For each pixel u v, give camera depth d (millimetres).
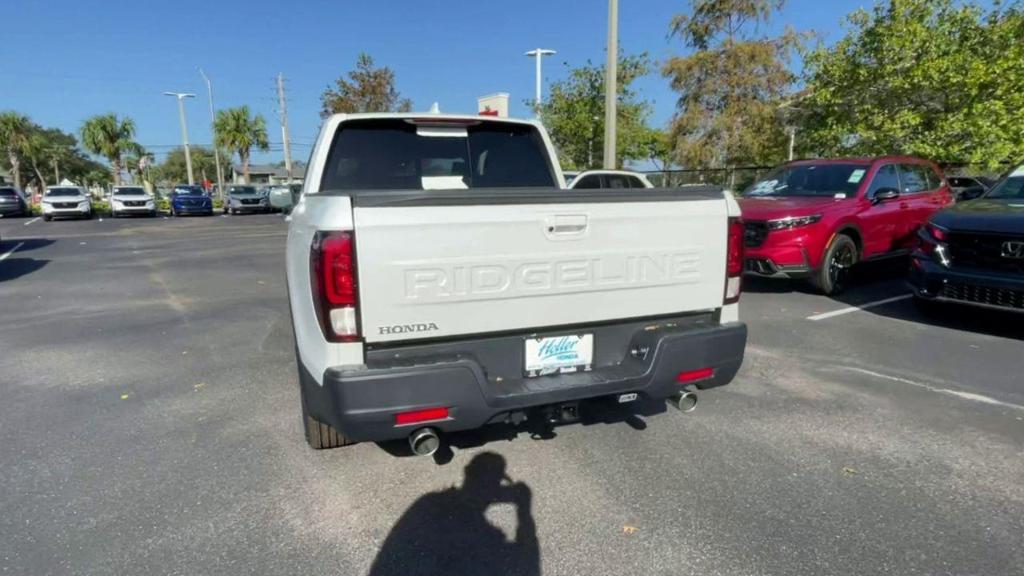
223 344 5688
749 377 4652
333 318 2482
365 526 2746
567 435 3652
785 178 8859
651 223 3029
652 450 3463
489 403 2678
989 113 11023
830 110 13719
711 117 20281
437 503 2934
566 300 2871
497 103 12297
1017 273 5309
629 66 20266
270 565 2479
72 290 8750
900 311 6809
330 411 2572
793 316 6590
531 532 2699
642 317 3127
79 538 2654
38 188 74250
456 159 4289
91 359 5262
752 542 2613
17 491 3043
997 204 6129
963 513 2816
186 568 2457
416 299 2559
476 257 2639
